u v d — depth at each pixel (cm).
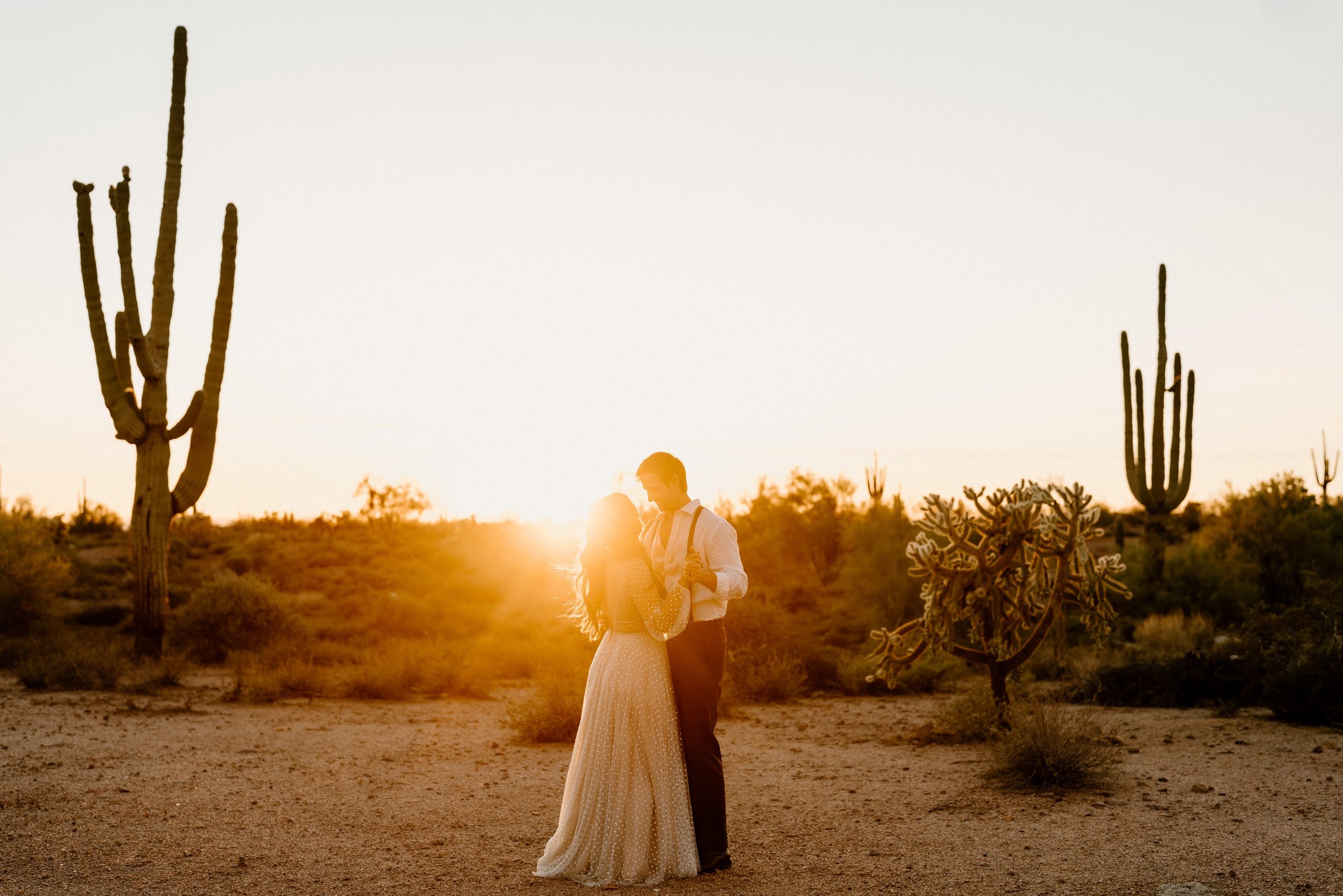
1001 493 985
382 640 2355
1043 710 803
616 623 548
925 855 559
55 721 1155
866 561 2502
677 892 495
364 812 685
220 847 584
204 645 2148
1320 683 1096
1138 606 2434
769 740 1059
